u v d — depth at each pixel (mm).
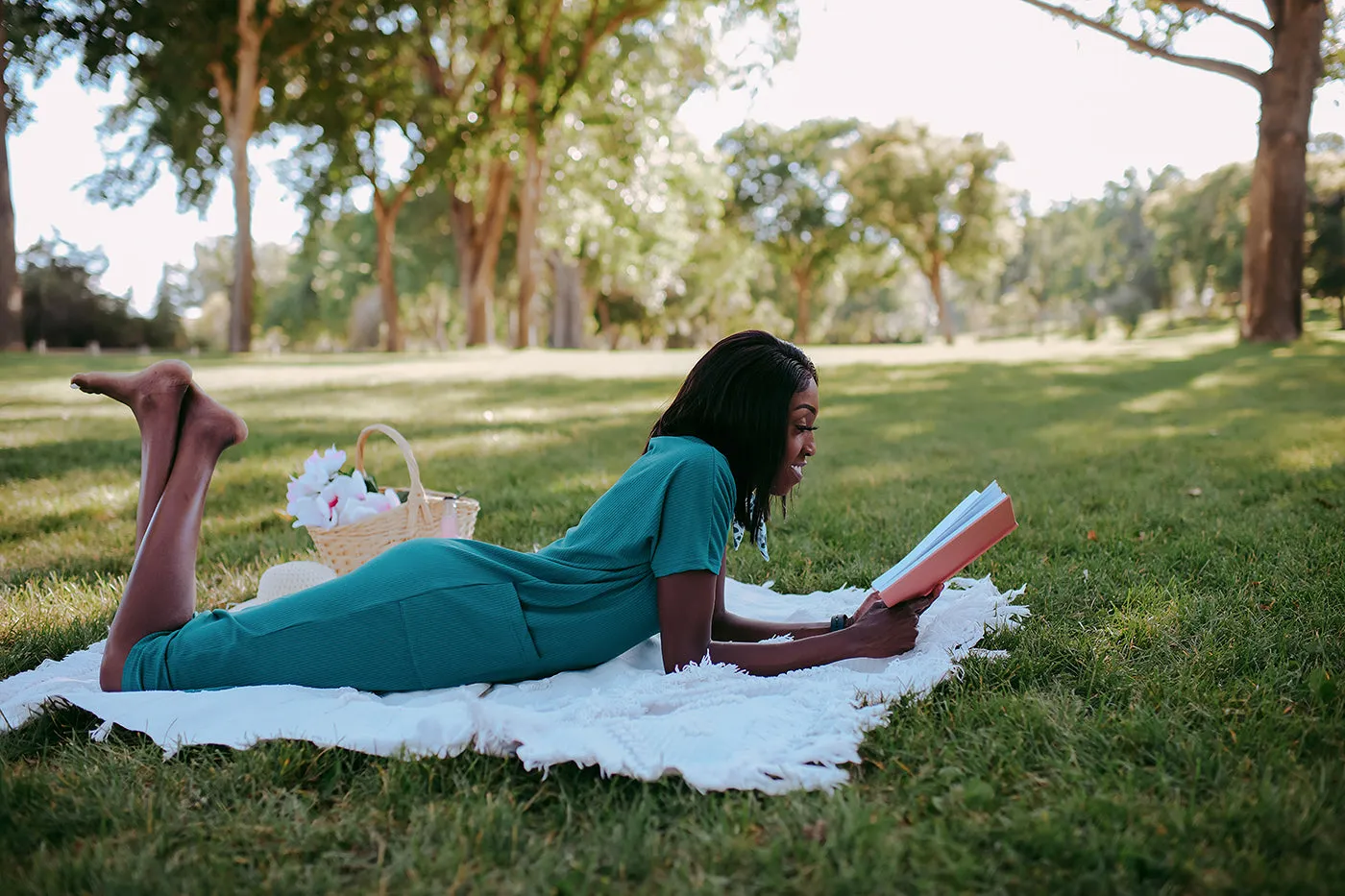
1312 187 41562
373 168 30266
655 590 2549
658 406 11328
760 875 1704
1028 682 2584
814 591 3766
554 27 25188
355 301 51500
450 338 57500
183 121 27109
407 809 1995
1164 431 8500
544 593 2500
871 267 54781
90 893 1692
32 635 3174
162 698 2363
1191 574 3561
